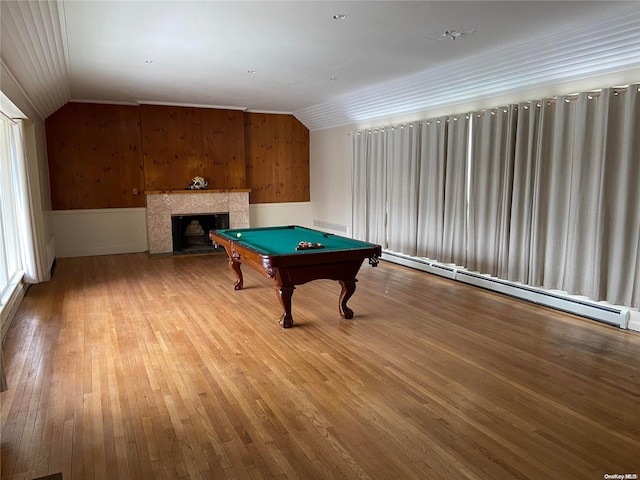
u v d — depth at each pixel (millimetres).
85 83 6344
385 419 2727
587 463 2314
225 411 2816
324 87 6766
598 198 4328
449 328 4328
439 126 6266
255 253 4281
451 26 3941
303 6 3441
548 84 4840
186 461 2320
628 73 4121
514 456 2369
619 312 4297
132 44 4406
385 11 3555
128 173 8320
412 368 3443
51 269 6793
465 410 2834
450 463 2311
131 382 3203
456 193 6074
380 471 2246
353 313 4723
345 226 8898
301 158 9922
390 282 6176
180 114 8398
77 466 2277
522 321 4535
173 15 3611
